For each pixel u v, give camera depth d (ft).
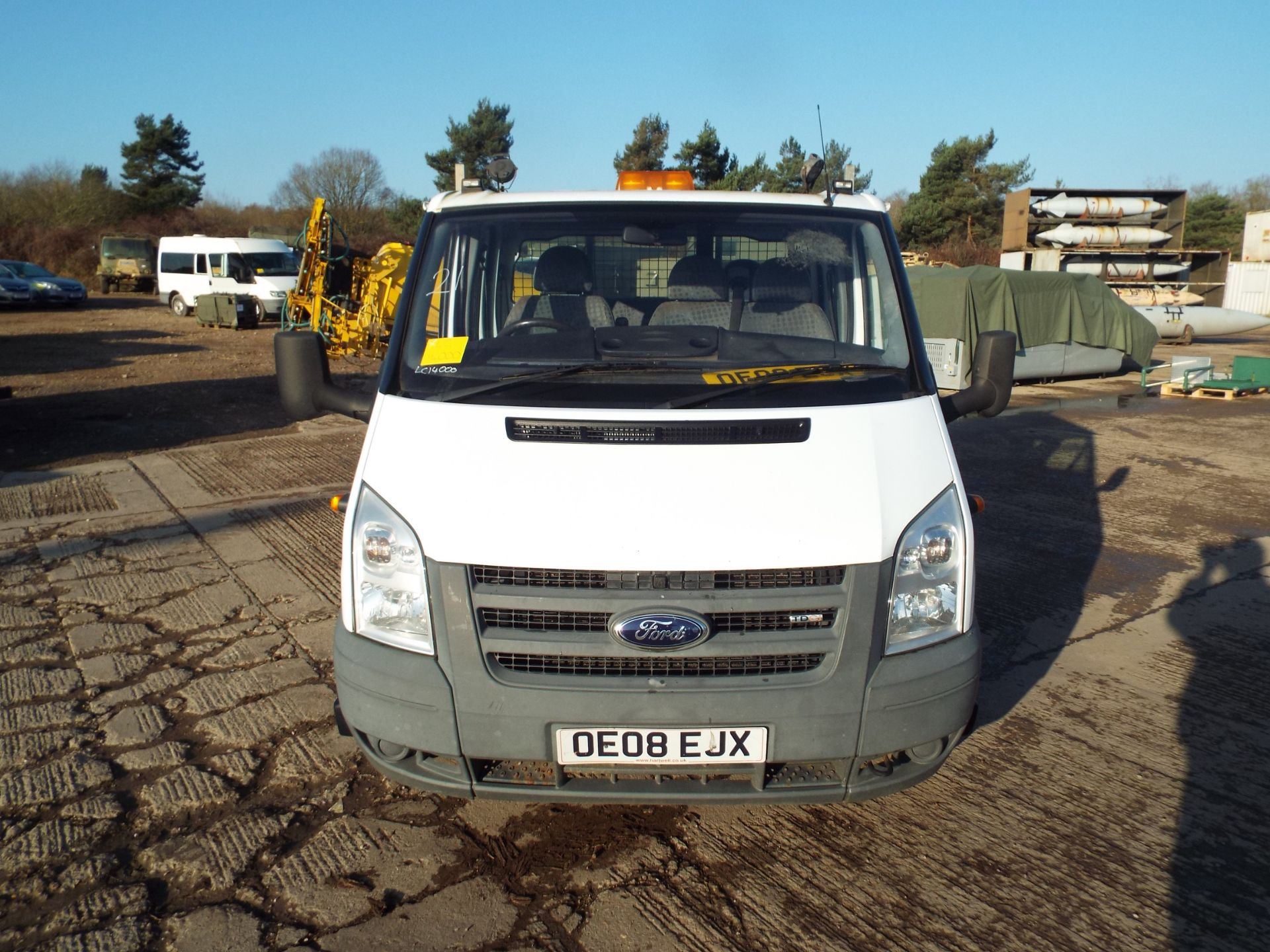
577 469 8.86
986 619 17.28
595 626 8.59
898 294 11.14
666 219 11.71
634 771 8.78
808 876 9.91
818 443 9.16
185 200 192.44
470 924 9.12
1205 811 11.16
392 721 8.89
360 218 167.53
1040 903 9.51
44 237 150.20
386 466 9.30
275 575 19.08
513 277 11.63
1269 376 46.19
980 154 132.05
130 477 27.40
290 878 9.84
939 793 11.53
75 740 12.65
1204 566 20.17
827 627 8.75
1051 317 49.75
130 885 9.73
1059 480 28.12
